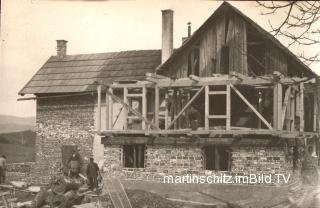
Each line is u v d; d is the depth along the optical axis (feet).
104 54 77.87
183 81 58.08
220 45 62.49
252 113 61.72
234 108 62.69
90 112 72.54
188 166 56.44
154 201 45.19
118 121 70.38
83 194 47.60
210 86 61.87
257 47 61.93
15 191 55.16
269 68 59.82
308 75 57.52
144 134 60.23
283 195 47.06
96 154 71.46
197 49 65.36
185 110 62.08
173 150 57.41
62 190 46.09
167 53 67.56
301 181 52.85
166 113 60.34
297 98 59.21
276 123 52.26
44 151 73.82
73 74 75.82
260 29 59.21
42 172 71.05
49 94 74.59
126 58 75.46
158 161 58.13
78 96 73.56
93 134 72.08
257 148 52.90
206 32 63.57
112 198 45.24
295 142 55.62
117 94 71.20
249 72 61.31
